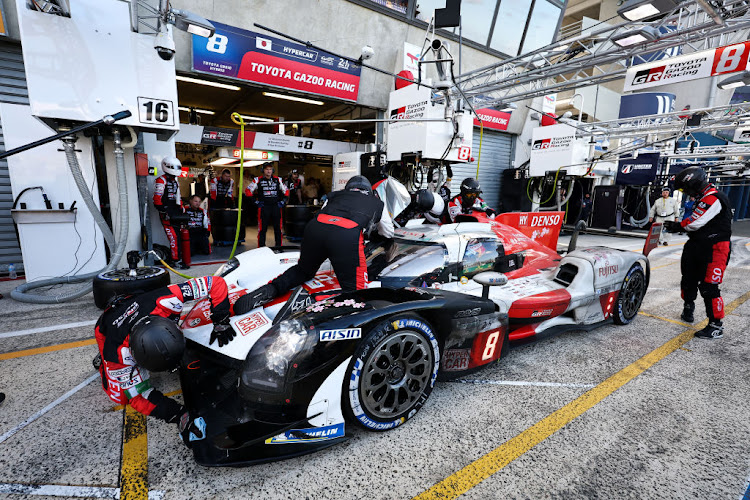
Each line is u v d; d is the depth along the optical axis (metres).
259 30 6.75
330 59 7.62
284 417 1.65
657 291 4.93
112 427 1.92
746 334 3.36
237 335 2.00
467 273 2.84
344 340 1.70
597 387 2.37
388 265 2.64
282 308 2.18
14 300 4.08
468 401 2.19
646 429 1.94
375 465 1.66
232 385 2.03
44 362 2.62
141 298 1.80
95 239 4.80
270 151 9.48
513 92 10.93
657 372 2.59
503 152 12.25
